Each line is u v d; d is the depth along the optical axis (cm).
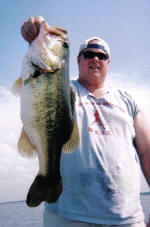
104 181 83
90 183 82
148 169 98
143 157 100
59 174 72
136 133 100
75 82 104
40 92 70
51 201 68
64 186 82
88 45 103
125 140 91
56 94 72
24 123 69
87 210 79
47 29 74
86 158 84
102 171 83
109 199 82
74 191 81
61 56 76
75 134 74
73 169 82
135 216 84
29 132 69
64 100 74
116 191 83
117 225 81
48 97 71
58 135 72
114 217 81
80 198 80
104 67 103
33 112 69
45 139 70
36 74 70
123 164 87
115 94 101
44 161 70
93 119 90
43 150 70
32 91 70
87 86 102
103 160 85
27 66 71
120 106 97
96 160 84
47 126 70
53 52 74
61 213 79
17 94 74
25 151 69
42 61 72
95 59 101
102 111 93
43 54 72
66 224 79
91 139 86
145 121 102
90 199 80
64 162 83
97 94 100
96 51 102
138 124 100
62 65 75
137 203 87
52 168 71
